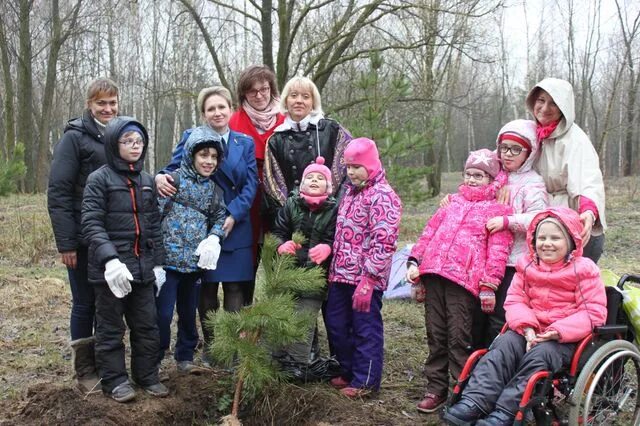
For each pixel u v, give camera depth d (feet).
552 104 12.37
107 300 12.47
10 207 49.62
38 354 16.57
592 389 10.44
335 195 14.21
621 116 112.06
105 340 12.64
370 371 13.42
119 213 12.38
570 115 12.25
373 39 55.16
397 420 12.48
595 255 12.70
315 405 12.98
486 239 12.71
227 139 14.58
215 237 13.73
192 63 83.35
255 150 15.21
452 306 12.66
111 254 11.95
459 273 12.52
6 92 74.54
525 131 12.55
